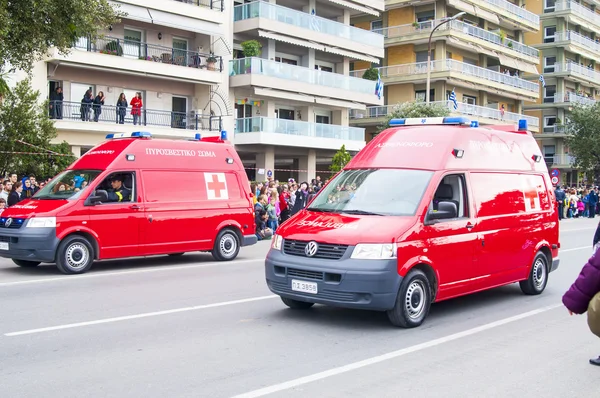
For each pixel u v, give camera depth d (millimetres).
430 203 7969
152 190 12680
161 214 12695
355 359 6332
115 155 12453
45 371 5812
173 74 29547
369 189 8344
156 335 7191
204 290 10125
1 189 17000
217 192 13750
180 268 12711
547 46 58344
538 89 53688
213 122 31672
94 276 11477
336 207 8305
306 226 7938
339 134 36281
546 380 5801
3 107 21156
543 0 59375
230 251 13992
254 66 31875
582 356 6656
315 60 38406
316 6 37969
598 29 62875
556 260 10586
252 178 35906
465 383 5648
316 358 6348
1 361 6129
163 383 5488
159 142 13031
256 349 6652
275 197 20828
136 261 13891
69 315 8180
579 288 4703
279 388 5391
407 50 45531
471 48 45906
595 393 5473
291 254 7801
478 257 8648
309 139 34312
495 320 8336
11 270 12164
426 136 8844
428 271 7910
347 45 37625
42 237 11312
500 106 51500
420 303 7766
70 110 26797
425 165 8383
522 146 10227
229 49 32594
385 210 7941
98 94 26891
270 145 33594
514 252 9453
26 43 14406
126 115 28859
